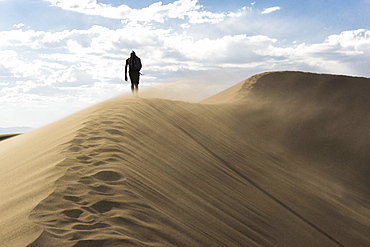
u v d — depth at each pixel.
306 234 8.14
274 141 22.11
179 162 8.12
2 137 26.31
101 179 4.89
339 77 33.59
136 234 3.69
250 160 13.85
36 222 3.50
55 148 6.54
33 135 11.21
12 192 4.74
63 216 3.70
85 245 3.19
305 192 12.70
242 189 9.02
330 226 10.07
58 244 3.15
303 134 23.53
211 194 7.10
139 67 15.81
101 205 4.12
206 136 14.25
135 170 5.77
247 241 5.64
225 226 5.69
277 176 13.35
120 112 10.24
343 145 22.66
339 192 15.70
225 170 10.05
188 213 5.28
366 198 17.00
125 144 7.13
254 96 31.31
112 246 3.24
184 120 15.42
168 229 4.16
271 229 7.14
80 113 12.01
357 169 20.47
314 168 19.27
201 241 4.41
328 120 25.62
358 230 11.13
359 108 27.77
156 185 5.68
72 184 4.52
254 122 24.53
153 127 10.41
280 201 9.91
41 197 4.08
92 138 7.08
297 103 28.88
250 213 7.30
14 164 6.82
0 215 3.97
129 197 4.48
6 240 3.25
